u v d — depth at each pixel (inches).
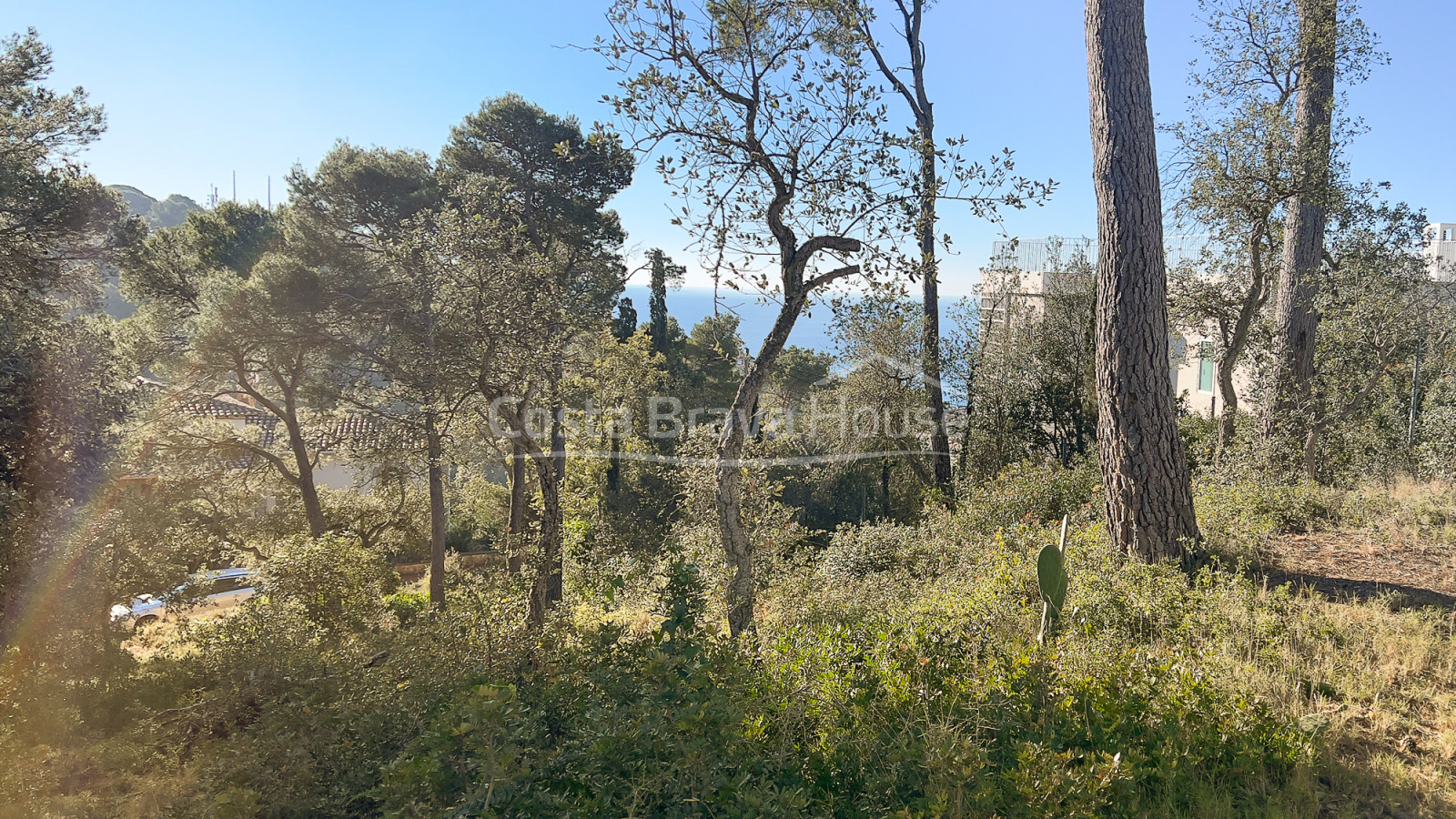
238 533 757.3
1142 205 272.8
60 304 510.3
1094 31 284.5
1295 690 161.6
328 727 159.0
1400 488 375.2
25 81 466.6
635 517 968.3
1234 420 440.8
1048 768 123.4
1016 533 337.4
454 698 149.0
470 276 347.9
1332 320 454.6
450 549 1064.8
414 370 417.1
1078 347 594.9
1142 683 159.9
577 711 150.9
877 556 404.5
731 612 241.4
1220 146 394.0
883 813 120.8
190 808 138.9
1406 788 130.1
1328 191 374.9
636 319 1228.5
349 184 644.1
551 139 685.3
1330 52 405.1
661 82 231.6
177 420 719.1
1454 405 493.7
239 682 205.6
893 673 166.6
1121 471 273.9
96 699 259.8
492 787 108.3
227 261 804.0
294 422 756.0
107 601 342.3
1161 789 131.0
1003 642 191.6
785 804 111.7
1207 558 262.1
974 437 633.6
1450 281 504.4
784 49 235.1
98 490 393.4
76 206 485.7
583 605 432.8
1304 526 308.7
